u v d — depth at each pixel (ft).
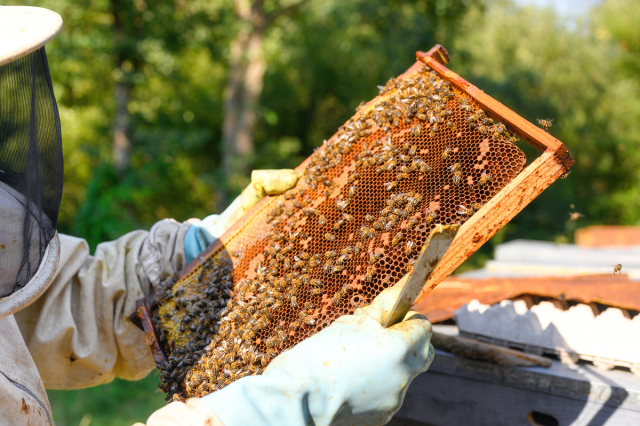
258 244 4.92
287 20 49.39
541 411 5.02
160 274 5.36
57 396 16.12
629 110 64.44
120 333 5.16
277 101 63.46
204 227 5.49
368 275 4.01
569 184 61.87
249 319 4.40
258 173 5.26
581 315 5.33
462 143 4.35
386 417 3.48
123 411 15.80
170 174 40.27
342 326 3.56
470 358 5.35
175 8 34.81
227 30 38.58
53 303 5.08
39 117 3.33
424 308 7.01
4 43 2.83
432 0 45.42
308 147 67.26
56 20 3.08
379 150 4.76
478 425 5.33
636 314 5.68
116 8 31.96
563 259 12.60
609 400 4.67
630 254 12.73
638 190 60.64
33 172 3.27
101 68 39.11
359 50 52.65
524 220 59.77
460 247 3.78
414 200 4.16
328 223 4.63
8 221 3.11
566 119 63.46
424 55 4.96
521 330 5.60
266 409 3.14
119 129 34.40
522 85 63.93
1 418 3.44
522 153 4.05
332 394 3.22
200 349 4.45
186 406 3.18
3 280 3.15
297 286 4.36
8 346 4.01
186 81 49.03
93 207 28.73
